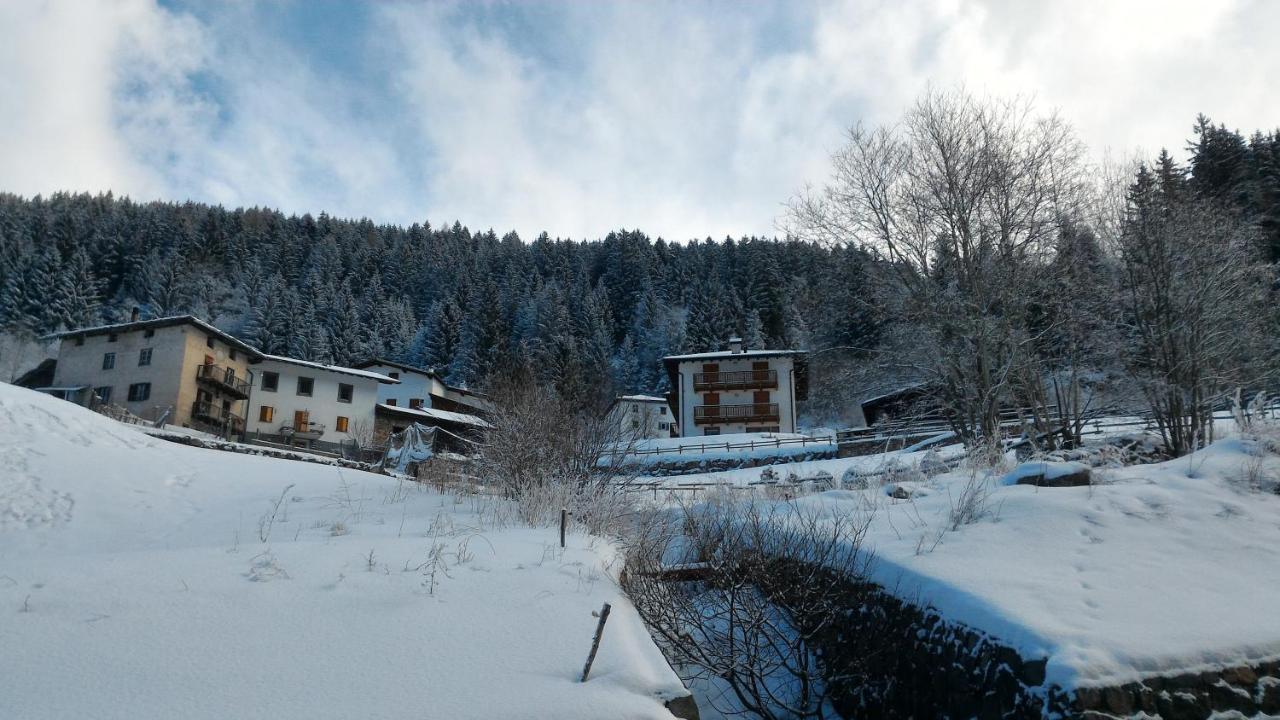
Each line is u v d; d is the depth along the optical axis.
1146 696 4.95
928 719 6.22
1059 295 18.78
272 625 4.72
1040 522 7.98
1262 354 16.17
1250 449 9.56
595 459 13.80
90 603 4.91
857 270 21.47
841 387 22.62
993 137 19.41
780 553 7.67
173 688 3.77
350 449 38.00
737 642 7.19
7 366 69.31
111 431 19.34
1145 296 16.09
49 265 78.19
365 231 134.25
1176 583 6.43
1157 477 9.27
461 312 91.69
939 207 19.84
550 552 7.02
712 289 90.50
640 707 3.86
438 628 4.84
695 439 40.78
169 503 14.46
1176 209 16.14
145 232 104.50
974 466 12.41
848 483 13.54
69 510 13.48
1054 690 5.01
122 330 43.38
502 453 13.66
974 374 19.23
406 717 3.58
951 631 6.20
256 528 11.41
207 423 44.03
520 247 134.25
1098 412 18.61
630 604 6.02
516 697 3.85
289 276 107.44
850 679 7.32
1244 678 5.20
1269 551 7.06
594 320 84.69
